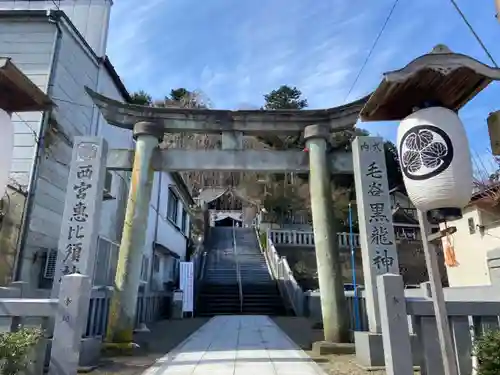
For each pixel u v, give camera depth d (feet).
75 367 15.05
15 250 28.48
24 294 22.16
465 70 11.93
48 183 31.94
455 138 12.14
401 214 89.92
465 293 30.32
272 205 102.89
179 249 70.69
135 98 74.43
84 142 26.50
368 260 24.32
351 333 27.37
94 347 21.90
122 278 27.09
